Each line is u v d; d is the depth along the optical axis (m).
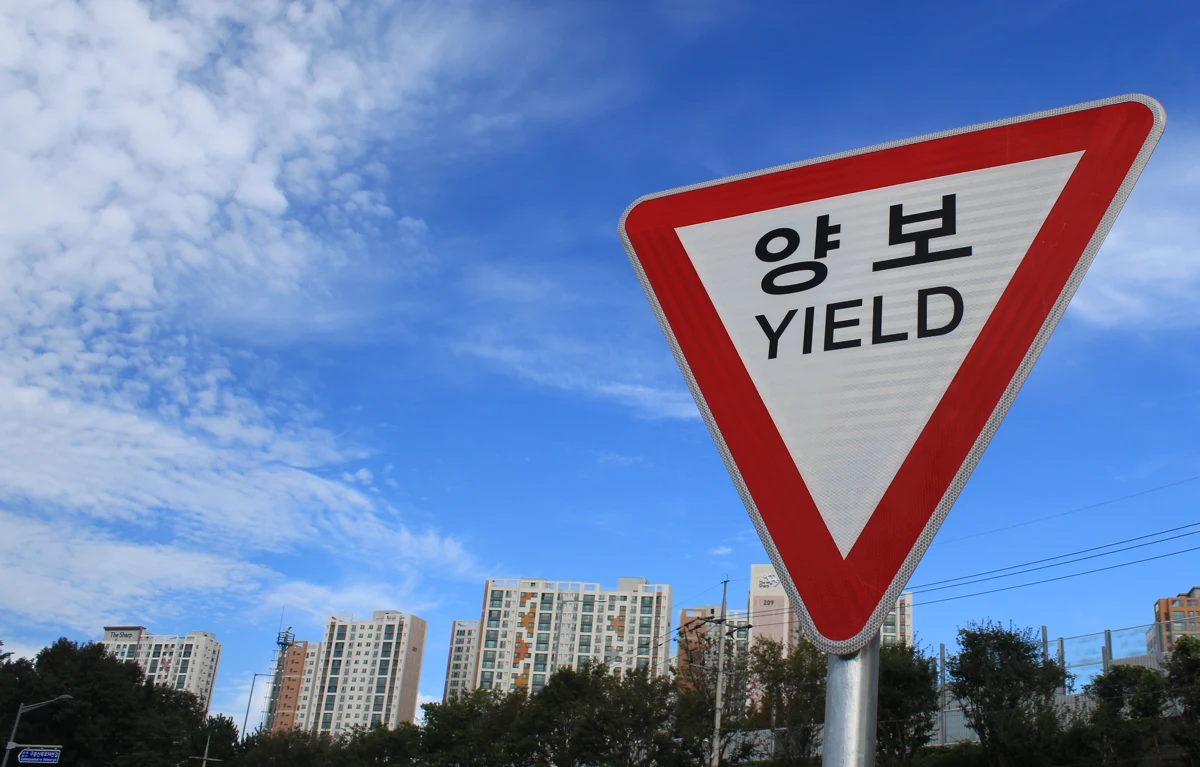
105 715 62.72
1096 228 2.68
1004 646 31.45
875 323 2.82
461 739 58.31
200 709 79.25
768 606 94.06
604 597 123.88
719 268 3.11
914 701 33.50
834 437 2.74
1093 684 29.14
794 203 3.08
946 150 2.93
